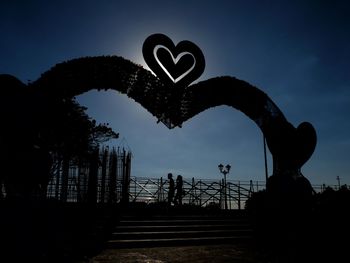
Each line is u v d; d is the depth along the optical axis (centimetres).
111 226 1012
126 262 700
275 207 921
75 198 905
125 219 1118
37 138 734
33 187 687
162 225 1122
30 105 701
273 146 959
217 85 910
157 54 837
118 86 846
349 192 981
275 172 951
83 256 744
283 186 896
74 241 752
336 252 781
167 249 903
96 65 819
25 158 681
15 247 589
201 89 895
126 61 834
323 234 868
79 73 812
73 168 929
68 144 1258
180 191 1598
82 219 827
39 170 692
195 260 728
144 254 809
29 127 694
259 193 1142
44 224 655
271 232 942
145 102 852
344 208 920
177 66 846
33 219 634
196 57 867
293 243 858
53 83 786
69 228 765
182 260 729
